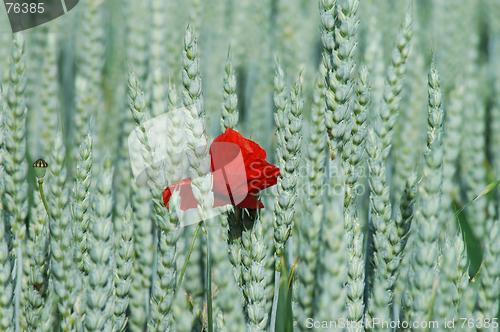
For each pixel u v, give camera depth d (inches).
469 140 59.4
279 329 42.3
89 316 37.7
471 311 38.3
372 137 39.7
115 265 39.8
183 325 36.4
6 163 40.1
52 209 38.6
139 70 51.5
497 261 38.0
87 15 51.4
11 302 38.9
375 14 48.3
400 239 39.4
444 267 37.7
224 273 35.8
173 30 54.4
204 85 61.1
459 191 61.7
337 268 35.5
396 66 39.6
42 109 49.9
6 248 38.8
